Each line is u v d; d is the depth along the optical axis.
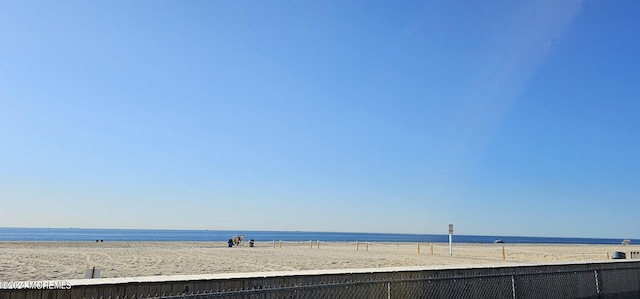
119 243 53.50
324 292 7.01
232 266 21.59
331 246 56.09
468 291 8.42
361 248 48.88
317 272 7.27
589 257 33.47
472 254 36.12
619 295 10.55
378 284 7.50
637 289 10.99
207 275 6.80
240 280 6.52
